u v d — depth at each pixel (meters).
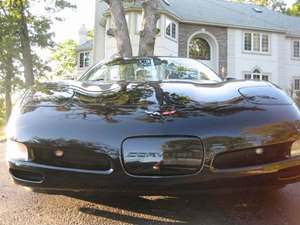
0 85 25.53
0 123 27.77
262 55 29.05
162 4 25.30
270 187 2.46
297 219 2.65
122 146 2.33
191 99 2.67
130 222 2.64
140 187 2.34
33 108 2.67
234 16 28.94
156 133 2.33
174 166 2.32
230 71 27.95
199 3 29.23
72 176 2.37
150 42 11.67
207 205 2.95
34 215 2.80
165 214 2.78
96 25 26.05
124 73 3.85
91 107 2.59
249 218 2.68
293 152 2.48
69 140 2.38
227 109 2.53
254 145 2.37
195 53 27.69
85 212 2.84
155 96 2.72
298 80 30.59
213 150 2.33
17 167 2.46
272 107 2.61
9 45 22.92
